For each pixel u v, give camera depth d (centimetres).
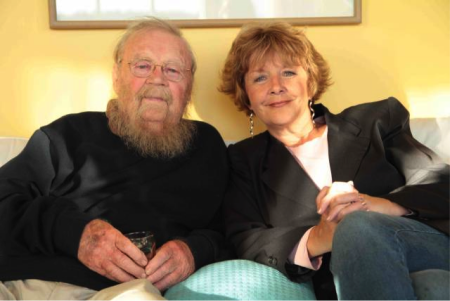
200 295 133
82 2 219
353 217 123
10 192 156
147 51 178
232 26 223
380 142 175
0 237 147
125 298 115
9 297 139
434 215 138
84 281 143
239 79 202
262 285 138
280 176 177
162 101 176
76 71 221
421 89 229
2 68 220
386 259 114
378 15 226
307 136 193
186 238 162
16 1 218
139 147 174
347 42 227
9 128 221
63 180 168
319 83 201
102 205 167
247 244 162
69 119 179
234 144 198
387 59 228
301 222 169
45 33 220
